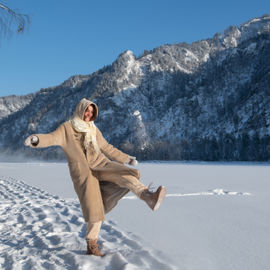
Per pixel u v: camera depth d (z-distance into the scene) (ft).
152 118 609.83
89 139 11.18
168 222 17.08
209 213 19.83
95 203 10.68
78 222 16.48
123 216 18.84
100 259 10.44
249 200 25.79
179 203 24.17
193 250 11.80
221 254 11.30
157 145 366.02
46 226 15.85
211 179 51.75
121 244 12.46
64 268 9.69
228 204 23.57
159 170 90.58
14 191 34.01
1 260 10.86
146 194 10.00
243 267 9.94
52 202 25.00
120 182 10.71
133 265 9.57
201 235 14.17
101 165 11.15
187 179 52.03
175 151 356.18
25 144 10.00
